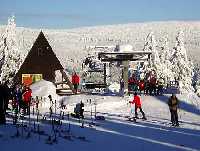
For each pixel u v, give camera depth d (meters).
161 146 17.86
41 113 29.83
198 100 38.31
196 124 27.45
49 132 18.09
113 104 36.28
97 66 53.56
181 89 45.84
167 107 35.91
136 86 45.47
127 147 17.17
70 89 48.69
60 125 20.83
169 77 73.12
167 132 22.62
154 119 29.62
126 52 41.19
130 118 28.23
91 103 36.59
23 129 17.58
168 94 41.53
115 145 17.44
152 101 38.00
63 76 52.16
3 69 64.69
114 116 30.33
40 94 38.62
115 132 21.42
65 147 15.65
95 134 20.05
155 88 42.41
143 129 23.45
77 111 27.28
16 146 14.62
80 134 19.31
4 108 18.86
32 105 35.22
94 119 27.28
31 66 55.16
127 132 21.77
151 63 71.50
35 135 16.77
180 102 37.59
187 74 75.56
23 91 28.22
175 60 75.94
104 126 23.70
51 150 14.73
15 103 27.97
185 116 32.59
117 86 50.56
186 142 19.19
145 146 17.67
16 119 19.92
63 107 34.69
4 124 18.48
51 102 35.22
